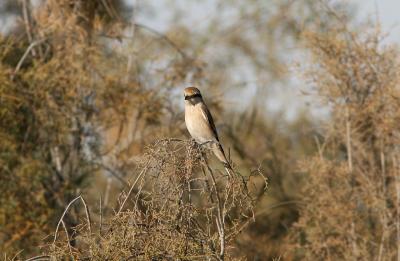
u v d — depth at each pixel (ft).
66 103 56.95
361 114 46.78
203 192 26.04
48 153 57.41
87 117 58.18
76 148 57.77
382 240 45.19
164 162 25.12
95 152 58.08
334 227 48.24
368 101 46.80
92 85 57.82
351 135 48.21
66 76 56.54
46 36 58.59
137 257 24.48
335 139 51.13
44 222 54.34
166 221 24.68
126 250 24.29
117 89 58.59
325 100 47.91
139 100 58.85
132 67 60.85
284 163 64.64
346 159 50.65
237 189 25.75
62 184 56.29
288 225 59.36
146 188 34.40
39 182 55.93
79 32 57.88
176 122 61.36
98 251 24.72
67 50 57.98
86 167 57.36
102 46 59.82
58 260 25.45
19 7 65.77
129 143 59.82
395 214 46.52
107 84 58.08
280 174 63.10
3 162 55.21
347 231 47.14
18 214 54.39
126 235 24.48
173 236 24.59
